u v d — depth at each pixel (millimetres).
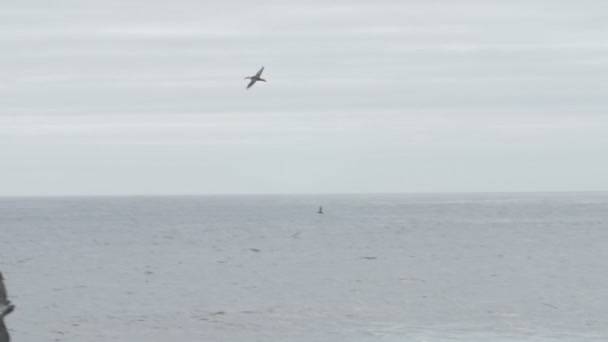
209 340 45656
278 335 46750
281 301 59594
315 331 47844
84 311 55344
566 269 80250
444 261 90875
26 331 48438
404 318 51875
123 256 99875
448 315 52812
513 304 57000
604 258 91875
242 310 55344
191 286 69062
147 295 63188
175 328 49094
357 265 87062
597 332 46906
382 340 45281
